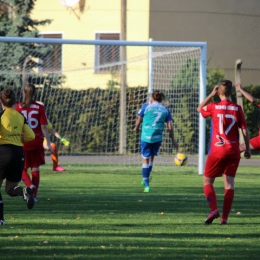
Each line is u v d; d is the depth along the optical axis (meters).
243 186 41.72
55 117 65.31
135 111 65.94
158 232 23.88
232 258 19.42
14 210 29.78
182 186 41.19
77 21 80.44
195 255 19.80
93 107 65.69
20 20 73.81
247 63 81.00
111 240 22.19
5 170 25.08
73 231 23.92
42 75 68.06
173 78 59.00
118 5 79.19
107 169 54.31
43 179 45.72
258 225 25.83
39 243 21.48
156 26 77.19
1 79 69.12
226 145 25.53
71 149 64.88
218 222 26.53
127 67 72.06
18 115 25.39
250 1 81.12
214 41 79.62
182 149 59.28
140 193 37.22
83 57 73.06
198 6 78.81
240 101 64.00
